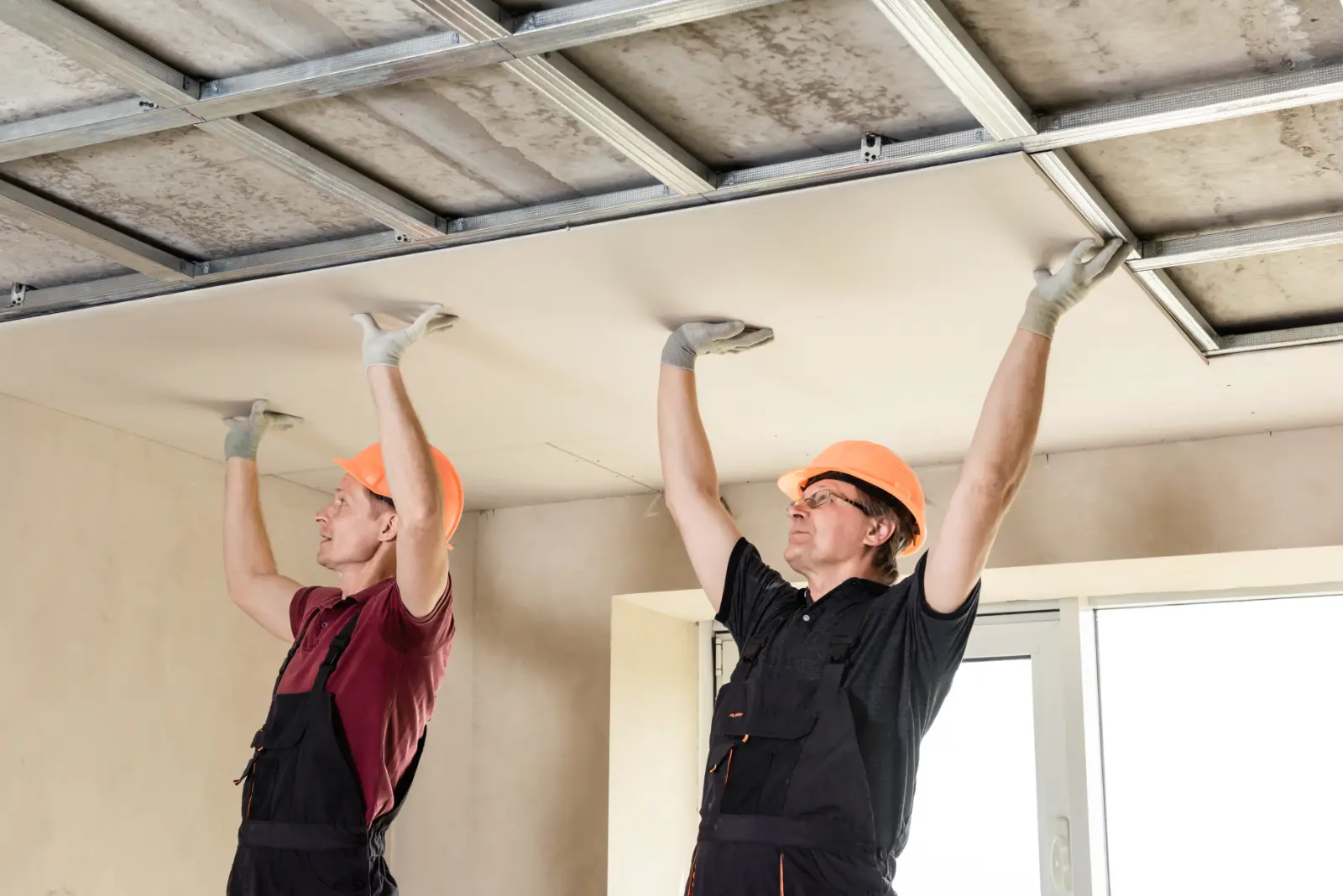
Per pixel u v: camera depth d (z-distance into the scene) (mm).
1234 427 4070
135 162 2750
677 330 3334
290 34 2340
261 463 4512
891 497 3033
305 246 3064
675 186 2713
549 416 4055
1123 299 3131
